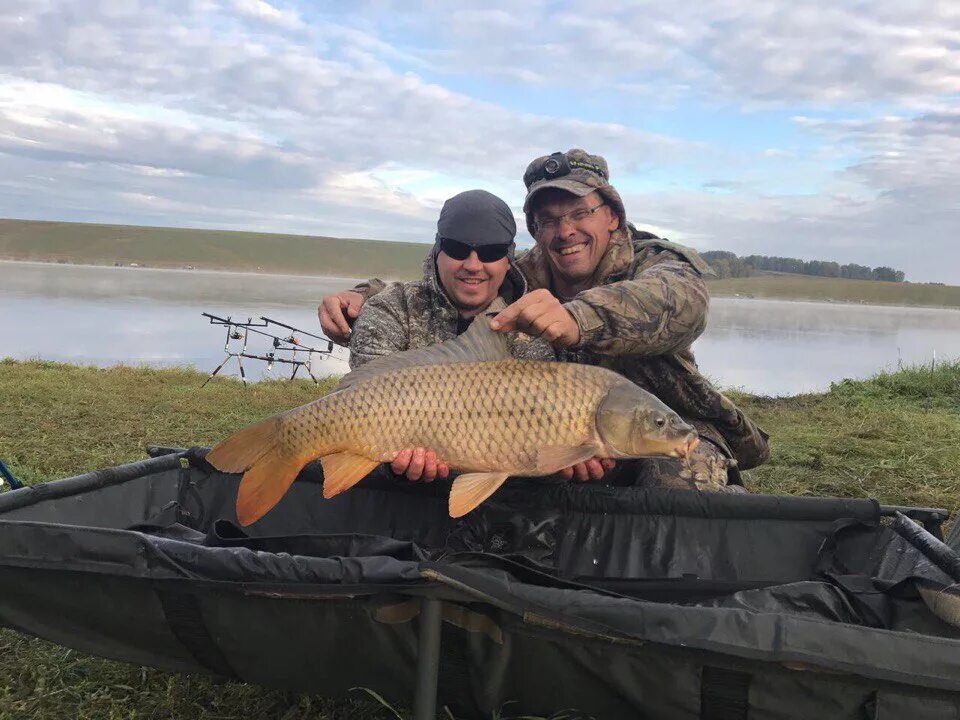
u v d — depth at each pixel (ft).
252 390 24.35
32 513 7.02
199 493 8.62
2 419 17.34
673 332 7.18
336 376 31.19
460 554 5.07
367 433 6.48
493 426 6.32
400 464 6.55
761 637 4.45
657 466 8.52
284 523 8.55
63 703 6.43
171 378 25.89
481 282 8.74
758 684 4.60
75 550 5.52
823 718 4.56
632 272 8.91
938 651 4.25
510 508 7.59
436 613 5.02
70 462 13.82
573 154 8.86
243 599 5.41
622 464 8.93
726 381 33.47
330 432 6.53
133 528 7.52
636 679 4.87
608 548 7.56
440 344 7.02
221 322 26.91
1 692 6.52
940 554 6.16
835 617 5.67
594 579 6.98
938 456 15.93
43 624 5.85
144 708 6.34
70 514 7.39
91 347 40.50
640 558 7.50
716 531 7.43
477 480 6.38
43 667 6.79
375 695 5.64
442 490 8.04
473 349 6.96
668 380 8.77
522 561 5.41
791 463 15.87
